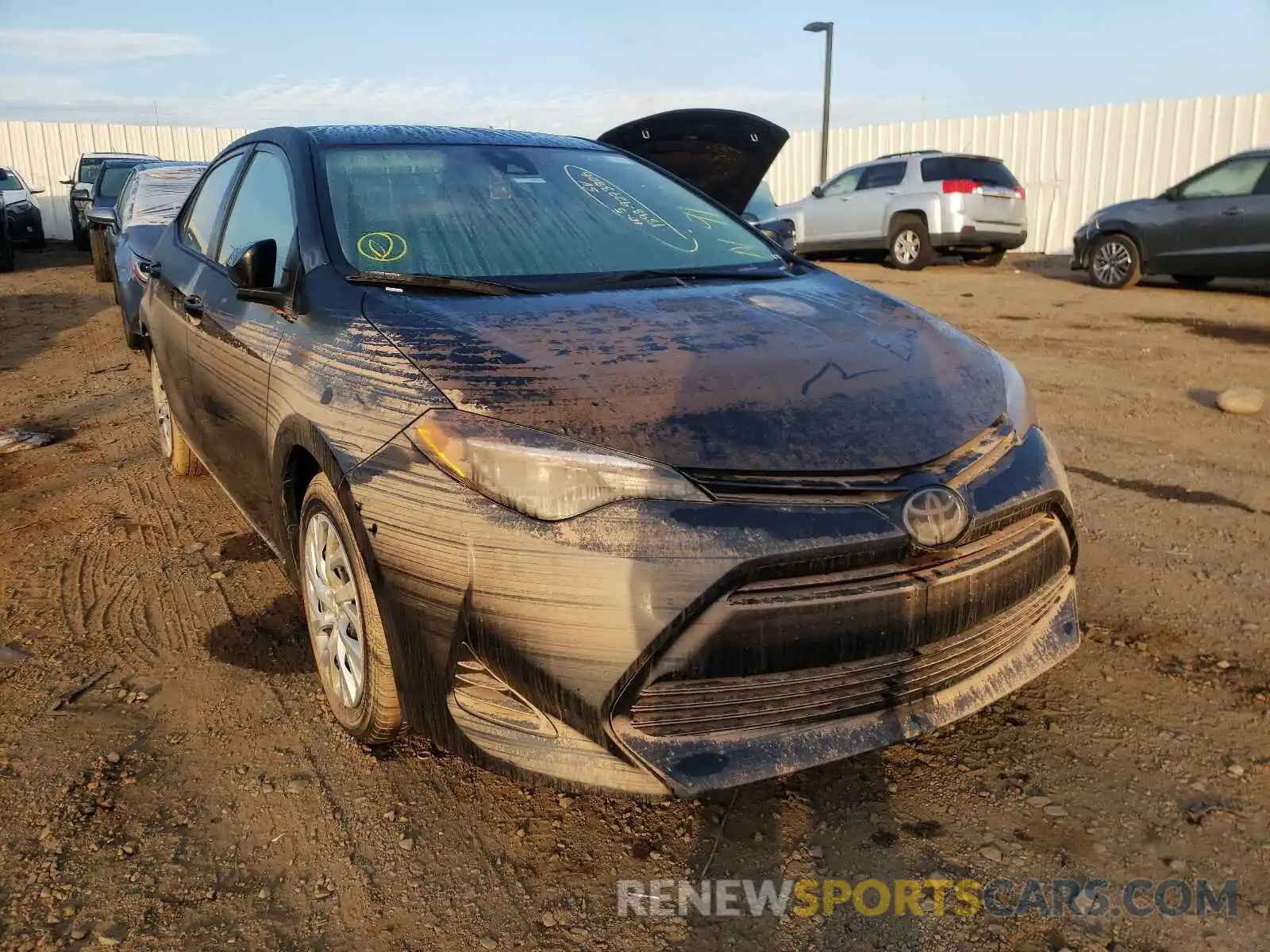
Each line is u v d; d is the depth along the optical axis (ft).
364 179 10.29
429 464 6.98
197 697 9.55
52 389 22.63
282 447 8.79
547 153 11.76
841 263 54.44
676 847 7.50
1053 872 7.20
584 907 6.91
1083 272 47.16
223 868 7.27
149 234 18.15
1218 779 8.20
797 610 6.61
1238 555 12.67
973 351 9.04
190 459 15.67
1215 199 36.78
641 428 6.85
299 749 8.70
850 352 8.16
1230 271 36.81
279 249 10.18
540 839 7.57
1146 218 38.65
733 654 6.56
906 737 7.22
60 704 9.41
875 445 7.14
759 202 75.41
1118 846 7.45
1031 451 8.05
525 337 7.81
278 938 6.63
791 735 6.90
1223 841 7.48
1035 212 61.05
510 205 10.48
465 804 7.97
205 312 11.35
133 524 14.10
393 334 7.93
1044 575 7.91
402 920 6.79
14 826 7.69
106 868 7.25
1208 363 24.77
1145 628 10.75
